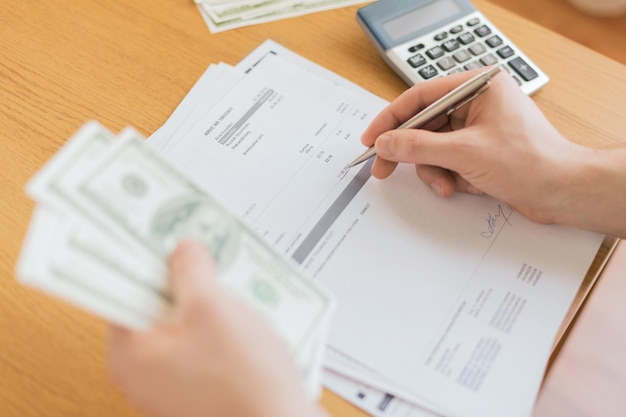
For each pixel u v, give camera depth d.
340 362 0.46
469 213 0.54
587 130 0.60
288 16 0.69
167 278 0.36
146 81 0.62
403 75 0.63
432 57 0.63
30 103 0.60
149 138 0.57
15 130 0.58
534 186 0.52
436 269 0.51
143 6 0.68
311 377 0.38
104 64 0.63
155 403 0.35
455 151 0.52
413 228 0.53
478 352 0.47
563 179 0.52
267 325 0.35
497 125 0.52
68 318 0.47
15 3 0.67
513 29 0.68
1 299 0.48
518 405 0.44
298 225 0.52
